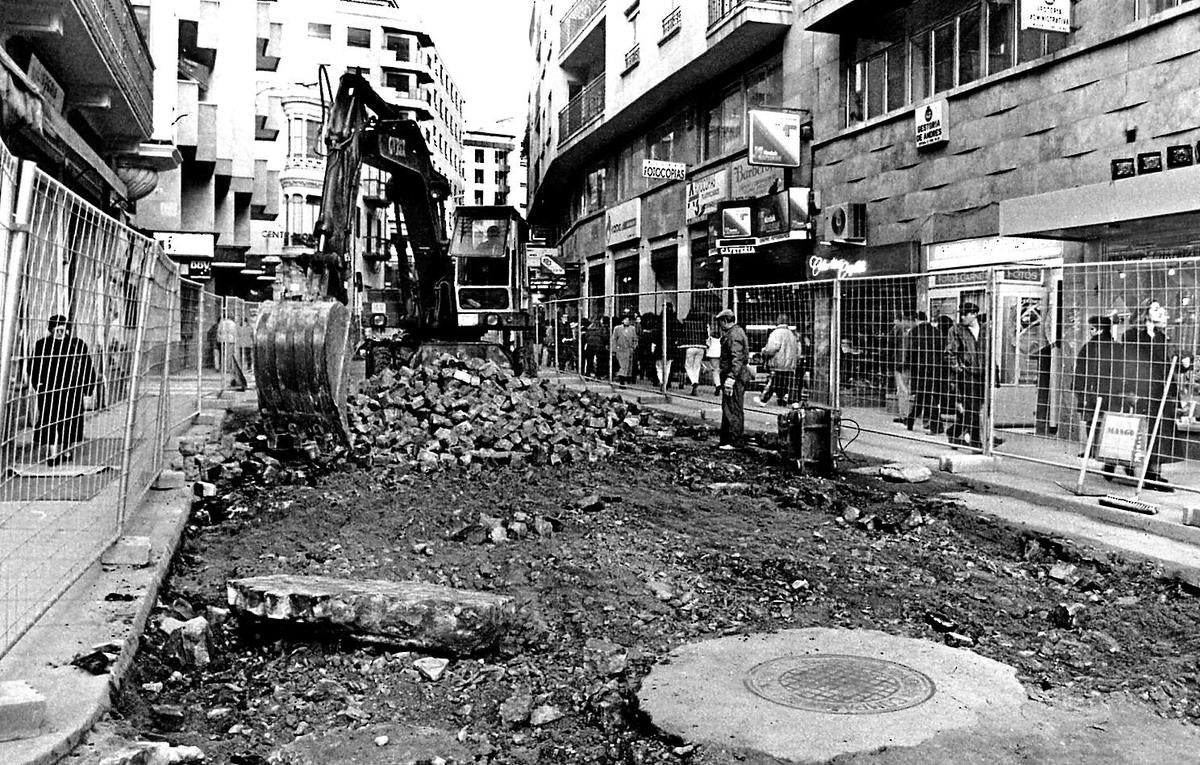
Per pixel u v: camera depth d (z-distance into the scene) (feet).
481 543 24.17
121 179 72.59
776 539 24.91
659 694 14.38
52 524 15.70
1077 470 32.96
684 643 17.16
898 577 21.72
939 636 17.76
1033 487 30.53
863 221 61.77
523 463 36.11
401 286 58.13
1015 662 16.37
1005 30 50.67
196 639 15.89
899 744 12.63
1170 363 28.94
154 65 71.31
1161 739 13.24
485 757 12.82
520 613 18.62
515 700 14.49
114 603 16.49
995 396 36.91
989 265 50.62
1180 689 15.14
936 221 54.95
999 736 13.06
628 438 42.88
